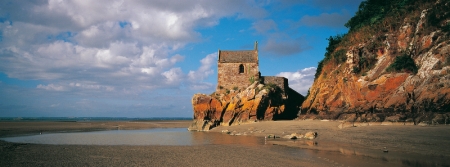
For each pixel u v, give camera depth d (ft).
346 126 88.53
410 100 73.31
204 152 65.36
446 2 80.59
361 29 121.19
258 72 165.48
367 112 86.69
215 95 161.27
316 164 49.60
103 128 187.42
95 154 62.13
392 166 45.65
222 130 138.51
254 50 173.78
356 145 71.00
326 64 134.92
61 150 67.82
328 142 79.51
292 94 170.50
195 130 156.04
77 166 49.14
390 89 81.92
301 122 112.88
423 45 80.12
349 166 46.88
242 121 143.43
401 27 93.45
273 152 64.18
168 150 68.90
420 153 56.18
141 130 167.73
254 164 50.67
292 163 50.96
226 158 57.06
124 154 62.34
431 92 68.33
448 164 45.96
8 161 52.80
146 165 50.24
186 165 50.24
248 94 146.00
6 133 132.36
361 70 99.50
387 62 90.53
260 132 113.50
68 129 169.78
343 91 105.50
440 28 78.07
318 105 121.08
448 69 67.62
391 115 77.66
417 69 78.64
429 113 67.72
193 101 164.04
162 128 193.26
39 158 56.44
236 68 167.43
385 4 122.52
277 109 143.13
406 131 65.21
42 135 124.98
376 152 60.13
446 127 59.93
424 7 88.17
